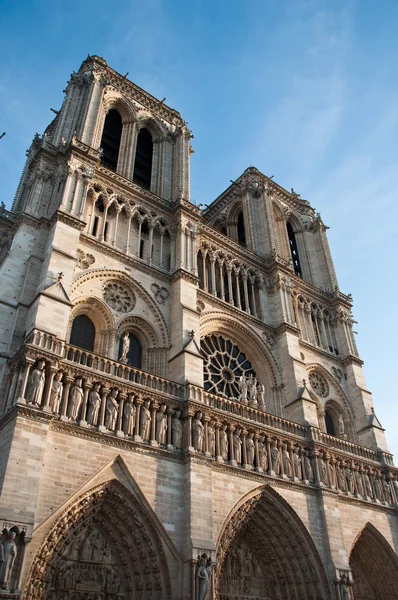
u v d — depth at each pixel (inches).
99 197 1923.0
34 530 1102.4
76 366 1353.3
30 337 1311.5
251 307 2262.6
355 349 2529.5
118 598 1237.1
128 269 1831.9
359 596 1840.6
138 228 1984.5
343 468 1919.3
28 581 1051.3
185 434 1486.2
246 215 2723.9
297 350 2166.6
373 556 1887.3
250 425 1678.2
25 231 1641.2
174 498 1364.4
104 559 1261.1
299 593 1561.3
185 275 1914.4
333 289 2706.7
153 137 2524.6
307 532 1621.6
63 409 1279.5
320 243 2950.3
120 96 2431.1
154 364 1716.3
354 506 1866.4
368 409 2298.2
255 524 1606.8
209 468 1450.5
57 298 1427.2
